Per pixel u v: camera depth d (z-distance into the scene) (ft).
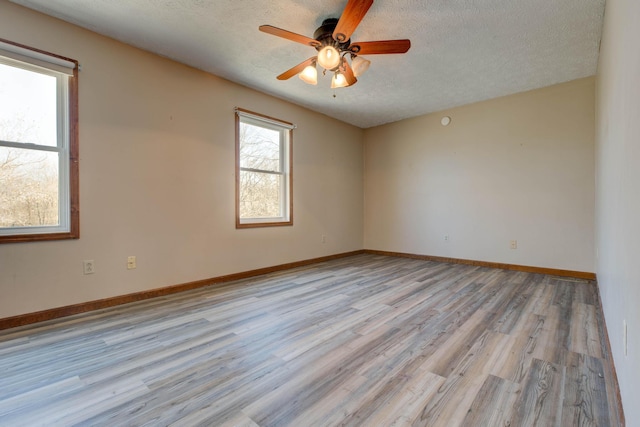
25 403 4.76
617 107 5.71
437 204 16.30
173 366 5.84
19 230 7.75
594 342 6.75
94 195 8.78
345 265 15.40
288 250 14.61
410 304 9.33
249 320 8.09
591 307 8.96
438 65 10.74
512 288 10.98
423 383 5.29
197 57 10.23
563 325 7.67
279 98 14.01
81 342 6.81
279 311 8.76
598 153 10.45
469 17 7.95
